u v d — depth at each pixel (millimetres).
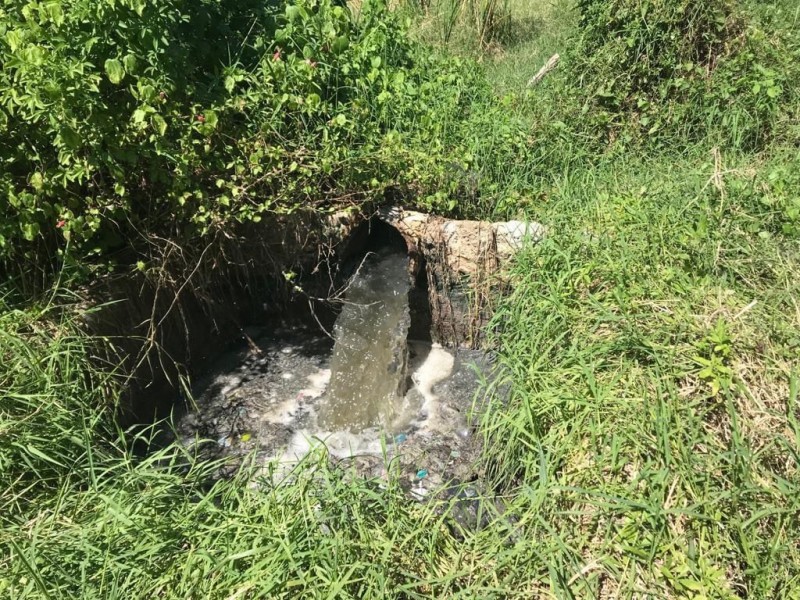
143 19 3551
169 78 3783
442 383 4598
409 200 4766
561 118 5445
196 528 2758
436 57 6473
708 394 2947
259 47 4543
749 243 3711
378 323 4621
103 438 3264
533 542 2646
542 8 8953
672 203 4211
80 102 3330
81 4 3307
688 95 5195
